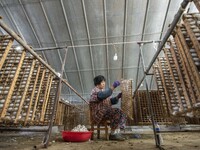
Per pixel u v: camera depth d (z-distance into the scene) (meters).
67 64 10.52
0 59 2.09
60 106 5.28
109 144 2.63
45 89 3.33
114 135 3.24
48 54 9.94
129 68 10.81
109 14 8.27
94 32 9.02
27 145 2.61
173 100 2.17
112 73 11.12
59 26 8.73
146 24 8.73
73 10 8.11
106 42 9.46
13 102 2.57
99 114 3.21
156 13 8.30
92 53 10.00
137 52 9.88
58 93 2.89
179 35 1.73
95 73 11.12
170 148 2.15
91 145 2.52
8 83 2.42
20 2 7.70
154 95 5.69
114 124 3.26
